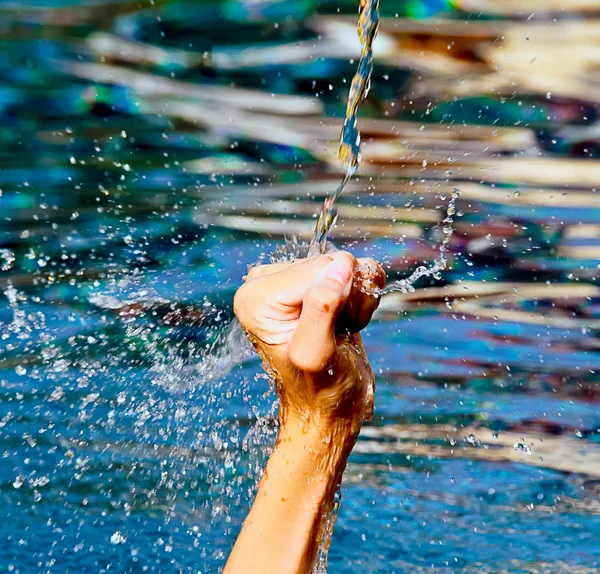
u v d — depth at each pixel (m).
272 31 9.99
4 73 8.88
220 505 3.12
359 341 1.81
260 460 3.44
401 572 2.71
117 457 3.43
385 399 4.17
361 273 1.73
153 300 4.92
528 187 7.01
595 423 3.93
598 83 8.82
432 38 9.64
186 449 3.53
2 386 4.00
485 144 7.86
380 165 7.50
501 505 3.20
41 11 10.37
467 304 5.26
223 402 3.90
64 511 3.04
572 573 2.70
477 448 3.69
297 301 1.67
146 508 3.07
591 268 5.67
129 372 4.16
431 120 8.40
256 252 5.66
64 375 4.12
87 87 8.78
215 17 10.19
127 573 2.67
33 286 5.12
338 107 8.73
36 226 6.02
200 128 8.20
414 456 3.61
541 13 10.20
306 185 7.09
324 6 10.42
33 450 3.48
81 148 7.62
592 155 7.60
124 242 5.77
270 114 8.55
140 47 9.67
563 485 3.36
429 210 6.54
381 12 10.10
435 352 4.71
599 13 10.20
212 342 4.45
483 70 9.17
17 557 2.73
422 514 3.11
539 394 4.23
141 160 7.42
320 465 1.73
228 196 6.75
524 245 6.00
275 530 1.70
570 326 5.00
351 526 3.01
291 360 1.64
